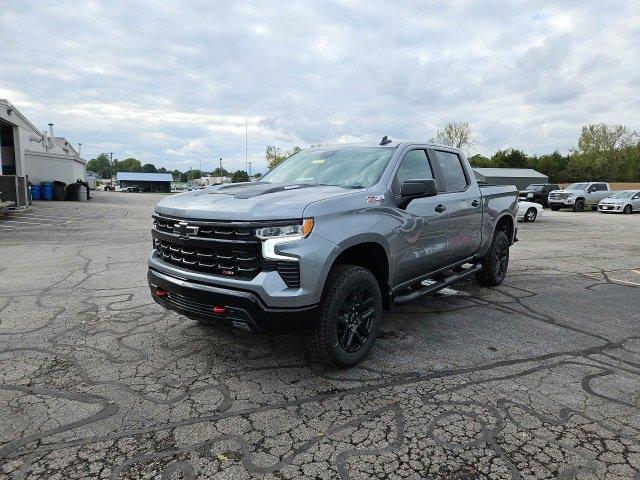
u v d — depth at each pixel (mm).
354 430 2742
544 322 4887
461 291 6238
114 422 2805
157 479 2283
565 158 81625
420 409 2998
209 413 2924
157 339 4219
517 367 3684
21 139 24797
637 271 7863
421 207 4344
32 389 3234
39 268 7617
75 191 32594
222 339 4219
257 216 3086
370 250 3838
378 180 4020
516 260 8992
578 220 20766
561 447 2580
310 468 2379
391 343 4195
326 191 3670
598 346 4188
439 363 3748
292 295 3061
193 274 3338
